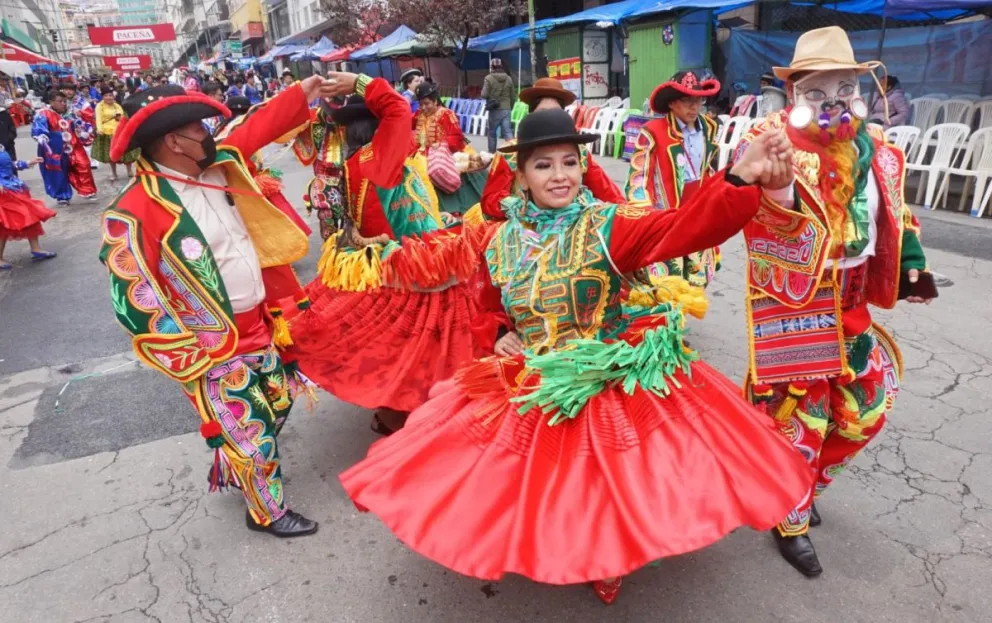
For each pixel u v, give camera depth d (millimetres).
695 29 13055
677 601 2781
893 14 9172
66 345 6109
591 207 2352
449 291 3678
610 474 2139
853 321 2688
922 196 8938
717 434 2252
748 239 2654
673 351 2393
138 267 2730
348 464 3898
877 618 2635
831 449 2969
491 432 2379
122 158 2803
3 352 6020
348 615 2834
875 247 2650
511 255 2438
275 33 52969
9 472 4078
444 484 2275
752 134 2623
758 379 2760
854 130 2453
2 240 8711
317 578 3051
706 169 5199
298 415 4477
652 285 2535
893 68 11523
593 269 2318
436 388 2832
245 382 3117
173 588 3039
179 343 2828
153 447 4258
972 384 4289
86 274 8336
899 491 3357
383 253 3707
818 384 2729
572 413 2291
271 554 3219
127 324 2756
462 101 19016
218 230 3027
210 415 3057
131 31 70875
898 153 2623
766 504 2096
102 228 2777
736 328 5375
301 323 3799
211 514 3551
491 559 2049
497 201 3736
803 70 2428
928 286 2703
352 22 24672
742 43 13672
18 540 3432
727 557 3008
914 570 2857
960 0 8398
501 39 18750
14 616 2922
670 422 2264
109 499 3740
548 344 2418
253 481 3205
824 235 2438
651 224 2203
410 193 3889
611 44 15852
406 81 9398
